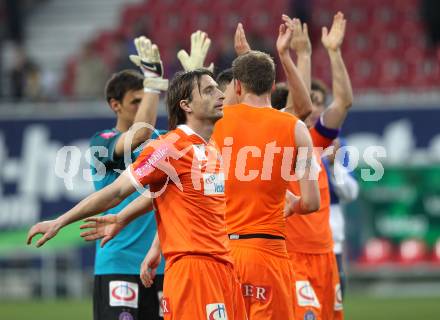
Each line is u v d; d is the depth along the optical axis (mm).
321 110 24562
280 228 19500
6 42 65438
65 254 49938
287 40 20562
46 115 50656
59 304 45438
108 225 18156
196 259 17594
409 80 57062
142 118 20312
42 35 69500
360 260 46719
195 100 17891
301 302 22484
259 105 19594
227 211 19484
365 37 60438
